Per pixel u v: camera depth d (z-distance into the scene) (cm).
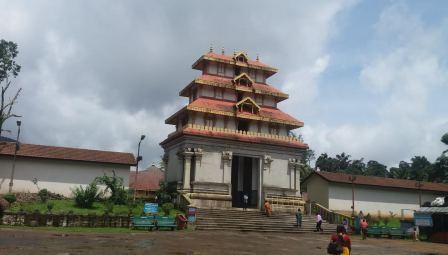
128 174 3997
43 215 2644
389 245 2850
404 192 4950
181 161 4012
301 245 2380
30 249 1578
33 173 3738
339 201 4672
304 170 6575
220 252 1806
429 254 2352
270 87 4644
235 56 4556
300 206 4109
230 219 3344
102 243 1906
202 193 3800
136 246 1848
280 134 4384
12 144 3856
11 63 4931
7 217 2578
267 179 4084
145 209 3097
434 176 6469
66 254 1489
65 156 3841
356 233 3622
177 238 2328
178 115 4356
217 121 4166
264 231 3256
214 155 3962
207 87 4325
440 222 3541
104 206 3306
